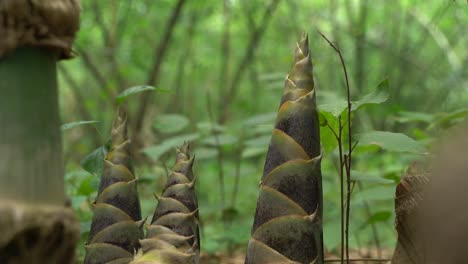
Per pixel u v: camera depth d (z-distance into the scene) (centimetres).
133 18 983
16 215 126
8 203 126
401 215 178
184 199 184
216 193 608
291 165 168
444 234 139
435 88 927
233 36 1131
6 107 129
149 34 1021
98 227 190
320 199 170
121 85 891
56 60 139
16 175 129
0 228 125
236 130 520
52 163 135
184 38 1058
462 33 964
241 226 378
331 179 389
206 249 406
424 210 151
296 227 166
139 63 913
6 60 129
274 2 918
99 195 192
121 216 189
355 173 244
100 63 977
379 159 590
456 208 137
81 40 841
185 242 175
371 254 427
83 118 911
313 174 168
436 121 315
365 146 280
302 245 166
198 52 1134
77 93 935
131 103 884
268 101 1147
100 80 861
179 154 190
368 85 999
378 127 758
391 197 275
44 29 131
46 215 130
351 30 875
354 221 321
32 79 131
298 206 167
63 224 133
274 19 1055
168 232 176
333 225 315
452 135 147
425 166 167
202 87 1167
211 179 655
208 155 426
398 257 185
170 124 382
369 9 963
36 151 131
